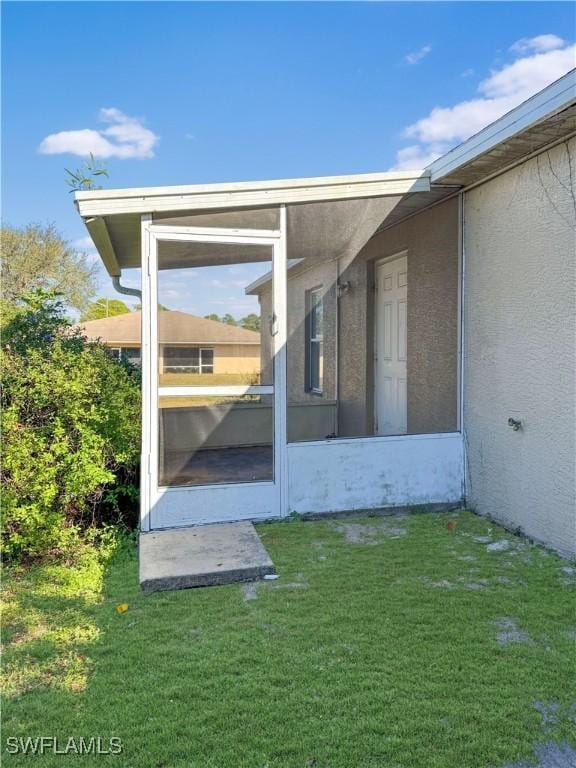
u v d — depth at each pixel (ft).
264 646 8.76
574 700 7.34
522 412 14.06
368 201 15.88
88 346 18.21
